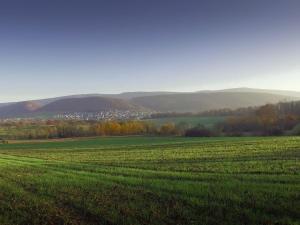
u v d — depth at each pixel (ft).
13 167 122.42
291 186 65.41
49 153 207.62
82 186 74.95
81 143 298.56
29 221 50.19
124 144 257.96
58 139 374.63
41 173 102.42
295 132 300.40
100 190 69.56
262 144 176.24
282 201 53.62
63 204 59.16
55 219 50.44
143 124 423.23
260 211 49.42
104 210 53.26
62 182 81.82
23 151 234.79
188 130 350.64
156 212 51.01
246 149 154.61
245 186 66.39
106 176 88.94
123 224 46.21
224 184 69.51
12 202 62.85
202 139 273.54
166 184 71.97
